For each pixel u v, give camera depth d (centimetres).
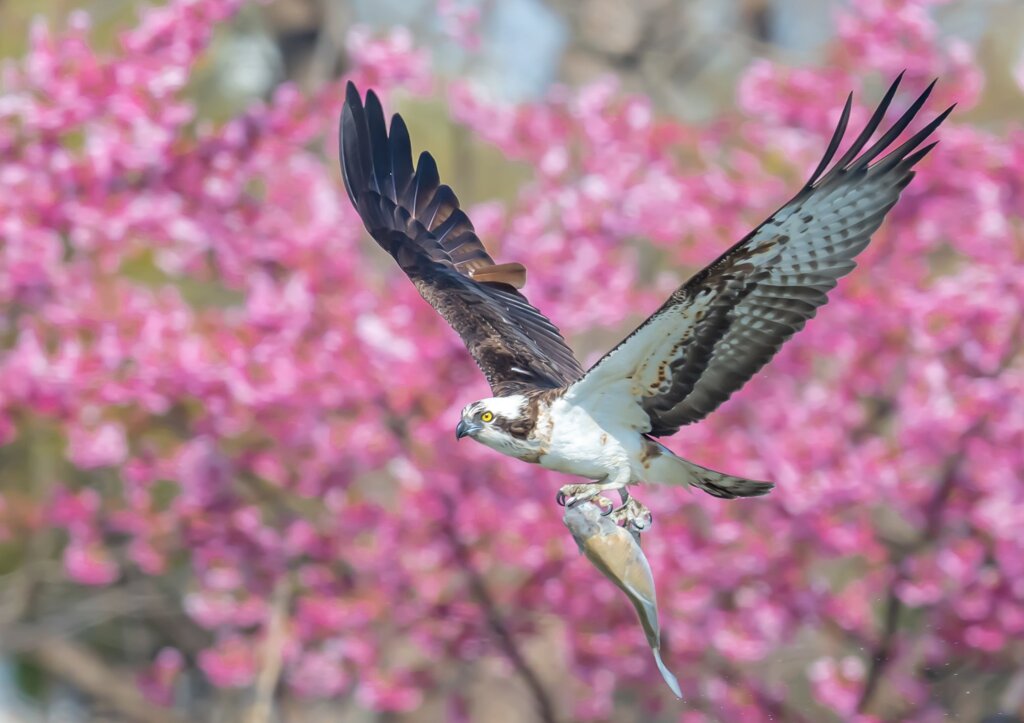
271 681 1489
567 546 1461
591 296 1495
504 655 1513
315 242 1474
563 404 834
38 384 1422
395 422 1455
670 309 789
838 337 1483
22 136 1498
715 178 1549
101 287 1476
